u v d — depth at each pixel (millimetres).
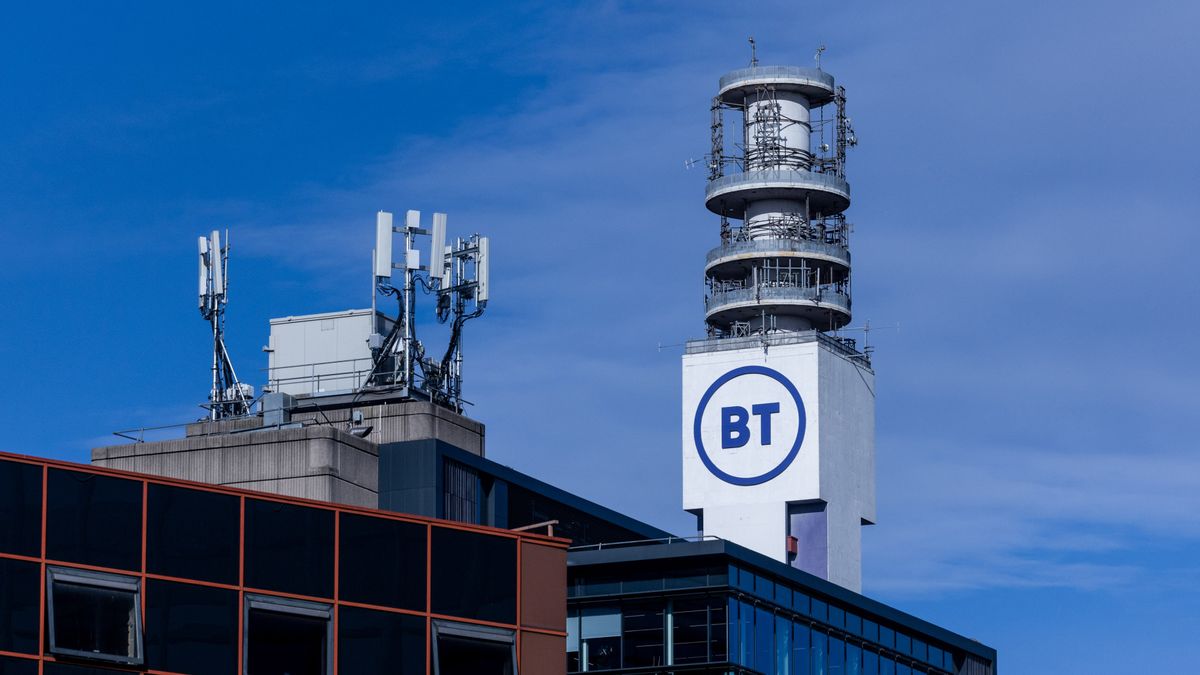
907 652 121250
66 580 76500
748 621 109938
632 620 110125
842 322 197375
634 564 110562
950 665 125250
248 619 79312
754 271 196625
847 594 117125
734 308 194750
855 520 188625
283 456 119438
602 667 110000
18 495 76500
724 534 185750
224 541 79625
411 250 132625
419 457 120688
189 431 127375
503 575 84188
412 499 120000
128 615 77375
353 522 82125
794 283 196250
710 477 187375
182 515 79125
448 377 132125
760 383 188125
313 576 80812
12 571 75875
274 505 80812
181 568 78625
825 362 188250
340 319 132750
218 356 135750
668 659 109000
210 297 136500
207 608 78750
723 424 188125
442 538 83500
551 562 85500
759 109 199875
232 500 80125
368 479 120750
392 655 81562
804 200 199000
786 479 185250
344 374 131375
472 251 134000
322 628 80625
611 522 130125
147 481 78750
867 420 192625
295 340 133375
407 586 82438
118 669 76750
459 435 126750
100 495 77812
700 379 189875
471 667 82812
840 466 187625
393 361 131250
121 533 77875
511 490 124375
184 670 77875
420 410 124688
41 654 75625
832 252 196625
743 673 108750
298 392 132125
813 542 184875
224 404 133750
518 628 83938
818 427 185625
